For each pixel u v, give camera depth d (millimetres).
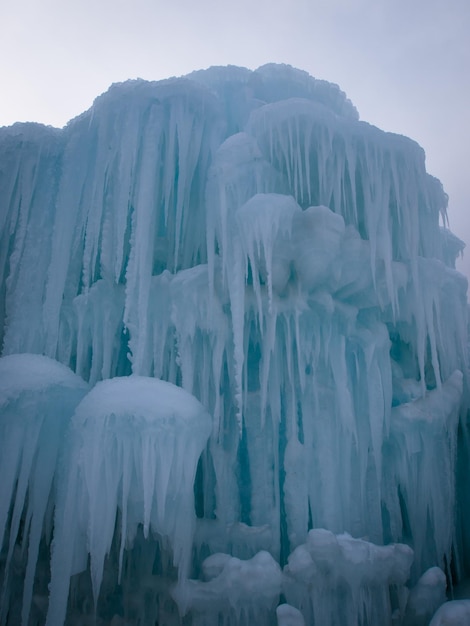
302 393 7859
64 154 8734
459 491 9312
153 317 7730
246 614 6059
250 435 7812
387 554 6660
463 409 9422
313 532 6508
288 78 10023
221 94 9617
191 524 6332
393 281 7941
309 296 7746
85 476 5652
